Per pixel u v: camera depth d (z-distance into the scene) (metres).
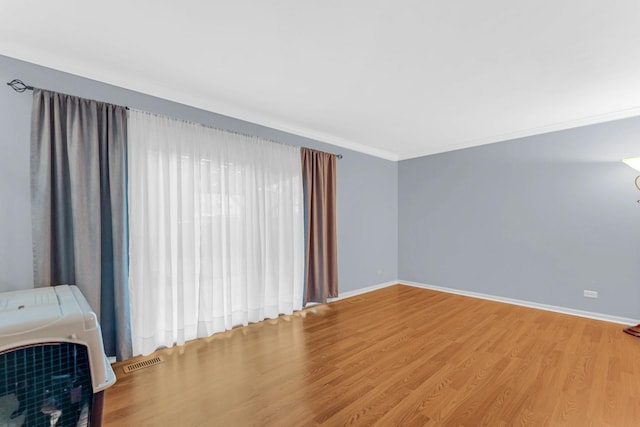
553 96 2.93
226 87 2.73
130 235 2.52
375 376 2.22
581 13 1.72
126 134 2.52
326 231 4.27
